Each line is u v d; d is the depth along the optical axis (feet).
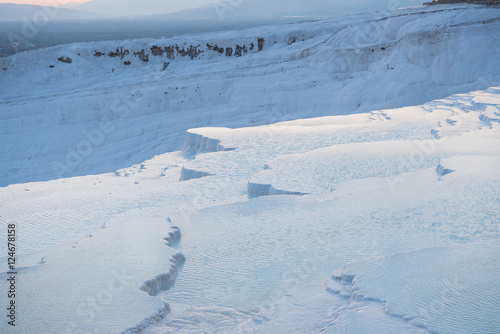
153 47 318.24
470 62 187.21
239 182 80.64
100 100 228.22
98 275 38.27
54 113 225.56
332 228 48.91
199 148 121.70
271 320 29.99
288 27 332.60
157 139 208.95
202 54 311.47
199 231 52.95
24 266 40.55
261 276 39.96
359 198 58.39
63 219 66.90
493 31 192.03
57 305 32.86
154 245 45.65
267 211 58.44
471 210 47.70
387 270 33.42
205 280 39.73
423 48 199.93
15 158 206.59
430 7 280.10
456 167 64.85
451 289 29.43
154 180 97.76
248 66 262.26
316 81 221.87
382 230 46.26
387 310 27.55
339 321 27.20
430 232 43.86
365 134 106.11
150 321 31.22
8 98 270.67
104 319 30.94
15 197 92.53
